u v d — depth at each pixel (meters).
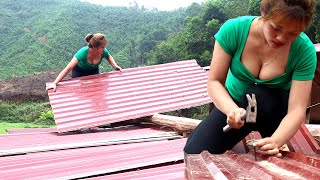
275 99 2.90
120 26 81.69
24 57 64.62
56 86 8.72
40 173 3.72
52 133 7.31
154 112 8.09
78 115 7.85
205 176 1.98
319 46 7.41
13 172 3.80
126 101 8.45
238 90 3.08
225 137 3.07
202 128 3.14
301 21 2.15
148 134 6.36
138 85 9.17
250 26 2.68
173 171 3.49
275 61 2.71
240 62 2.81
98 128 7.91
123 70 9.62
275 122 3.04
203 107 26.45
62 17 76.44
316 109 7.82
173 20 80.06
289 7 2.13
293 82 2.73
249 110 2.30
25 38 70.19
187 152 3.10
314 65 2.69
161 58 45.59
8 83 37.25
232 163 2.43
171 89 9.12
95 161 4.11
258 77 2.87
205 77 9.93
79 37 72.50
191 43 42.59
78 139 6.17
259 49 2.71
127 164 3.87
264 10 2.34
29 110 31.72
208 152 2.89
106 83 9.08
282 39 2.30
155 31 73.44
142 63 69.88
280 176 1.83
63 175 3.60
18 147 5.18
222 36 2.77
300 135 3.56
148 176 3.36
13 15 80.50
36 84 36.72
